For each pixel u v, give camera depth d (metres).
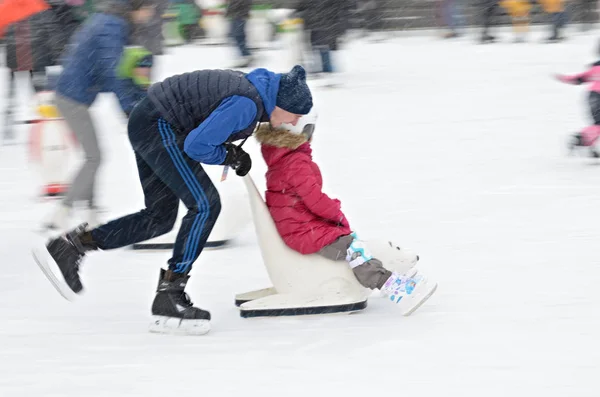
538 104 18.44
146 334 6.80
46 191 11.85
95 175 9.82
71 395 5.65
